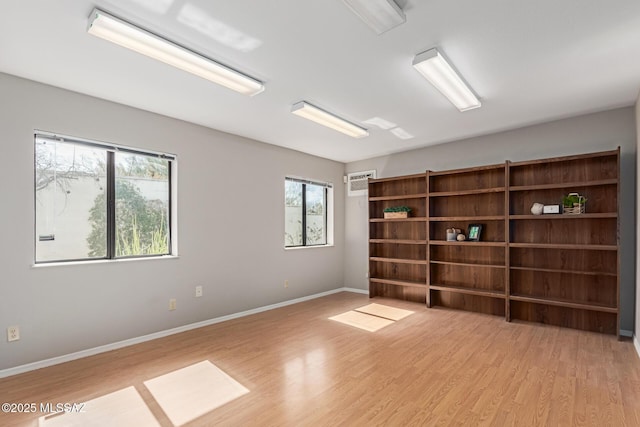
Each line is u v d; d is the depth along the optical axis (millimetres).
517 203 4199
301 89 2996
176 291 3709
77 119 3029
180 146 3787
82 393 2373
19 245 2721
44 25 2012
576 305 3596
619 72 2723
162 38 2146
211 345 3301
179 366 2818
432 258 4859
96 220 3238
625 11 1924
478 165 4602
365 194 5902
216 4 1845
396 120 3895
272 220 4852
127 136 3355
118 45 2230
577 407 2166
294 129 4168
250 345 3303
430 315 4375
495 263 4414
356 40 2217
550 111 3650
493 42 2262
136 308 3385
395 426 1981
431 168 5078
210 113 3592
